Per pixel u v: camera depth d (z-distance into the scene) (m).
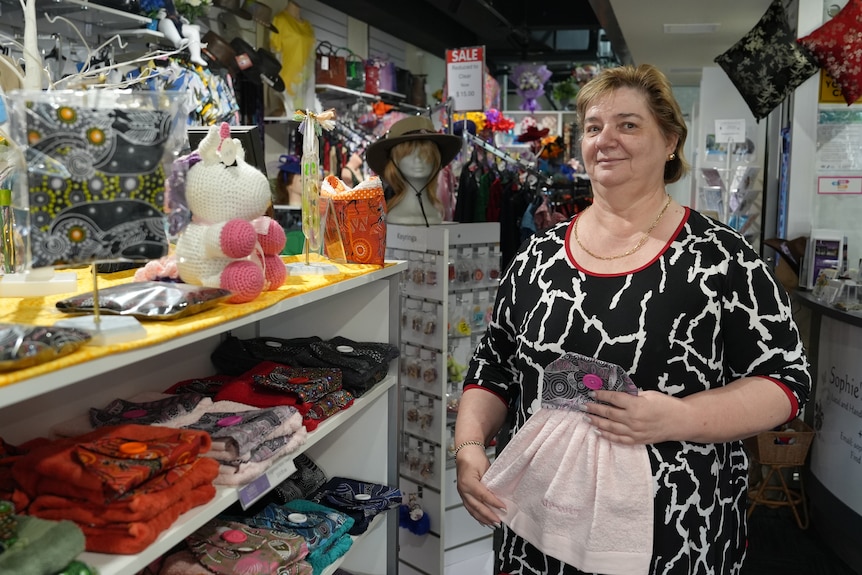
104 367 1.07
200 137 1.94
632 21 5.57
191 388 1.99
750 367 1.61
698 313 1.59
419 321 2.98
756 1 4.90
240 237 1.45
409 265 3.02
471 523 3.46
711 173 6.17
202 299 1.35
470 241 3.52
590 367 1.60
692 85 9.62
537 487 1.66
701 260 1.61
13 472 1.27
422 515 3.00
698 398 1.55
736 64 4.60
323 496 2.30
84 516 1.19
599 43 11.92
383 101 7.82
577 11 9.89
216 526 1.75
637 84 1.64
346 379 2.15
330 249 2.26
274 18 6.53
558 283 1.72
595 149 1.66
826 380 4.00
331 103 7.54
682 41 6.33
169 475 1.31
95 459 1.25
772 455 4.07
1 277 1.51
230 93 4.57
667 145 1.72
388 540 2.56
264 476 1.58
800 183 4.64
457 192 5.18
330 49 7.24
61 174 1.09
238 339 2.29
